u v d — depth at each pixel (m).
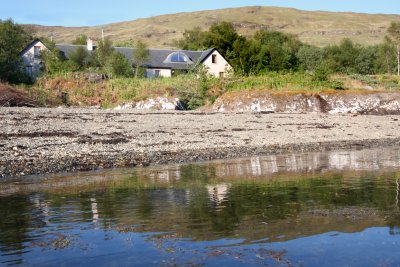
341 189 12.62
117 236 8.32
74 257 7.23
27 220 9.62
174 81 44.56
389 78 49.75
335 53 85.25
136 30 189.12
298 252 7.32
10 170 16.52
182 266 6.79
